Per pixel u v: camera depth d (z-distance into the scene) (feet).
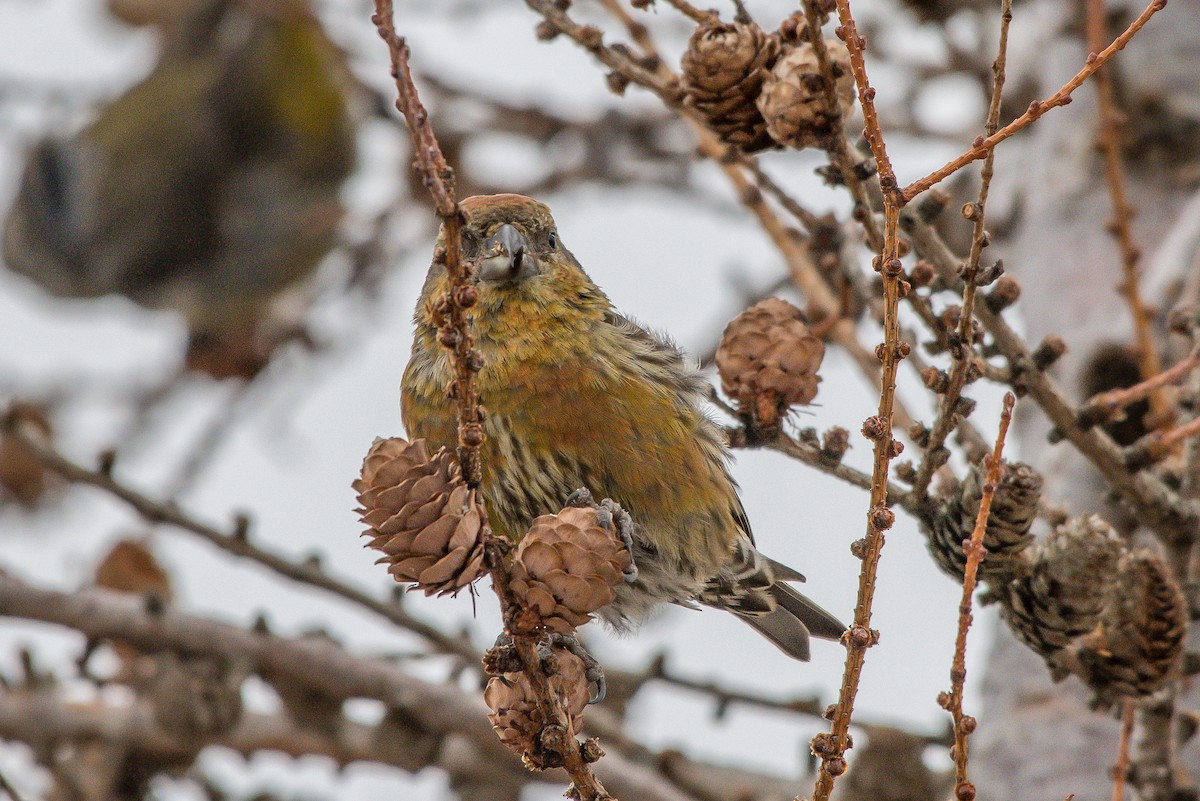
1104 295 32.24
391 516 18.10
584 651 21.18
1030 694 28.94
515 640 18.76
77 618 35.04
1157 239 33.01
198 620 35.53
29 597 35.09
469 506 18.26
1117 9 35.27
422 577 18.30
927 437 21.56
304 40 56.03
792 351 22.93
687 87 23.00
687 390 27.45
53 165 57.11
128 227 56.70
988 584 22.57
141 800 36.29
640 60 25.16
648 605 28.45
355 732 36.11
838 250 26.76
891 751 32.22
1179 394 26.55
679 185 46.16
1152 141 34.09
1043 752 28.07
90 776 35.83
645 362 27.12
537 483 26.89
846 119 22.85
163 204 56.65
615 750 34.42
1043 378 23.09
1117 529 28.76
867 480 22.90
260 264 56.85
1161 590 22.31
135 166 56.54
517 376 26.68
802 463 23.29
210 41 57.06
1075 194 34.12
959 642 17.70
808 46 21.80
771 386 22.93
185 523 33.68
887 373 17.98
